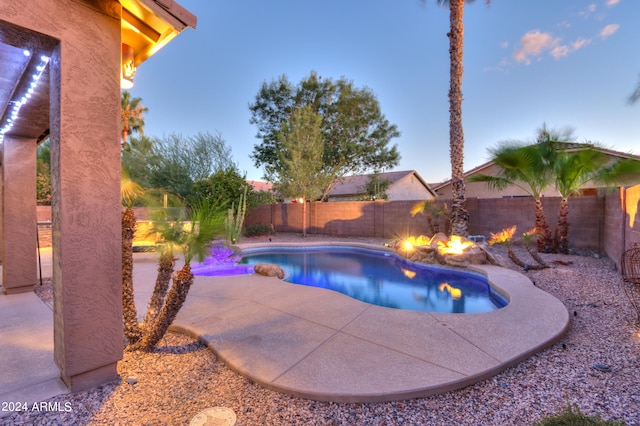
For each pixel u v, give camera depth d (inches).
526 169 365.1
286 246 505.7
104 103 98.6
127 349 129.6
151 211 127.0
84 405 93.6
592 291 221.6
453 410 92.4
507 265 315.6
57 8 88.2
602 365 117.2
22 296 205.2
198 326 153.4
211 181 606.9
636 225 237.1
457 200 404.5
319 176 633.0
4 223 207.9
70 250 94.3
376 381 102.5
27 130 197.2
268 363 115.3
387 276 328.8
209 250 125.9
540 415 89.1
